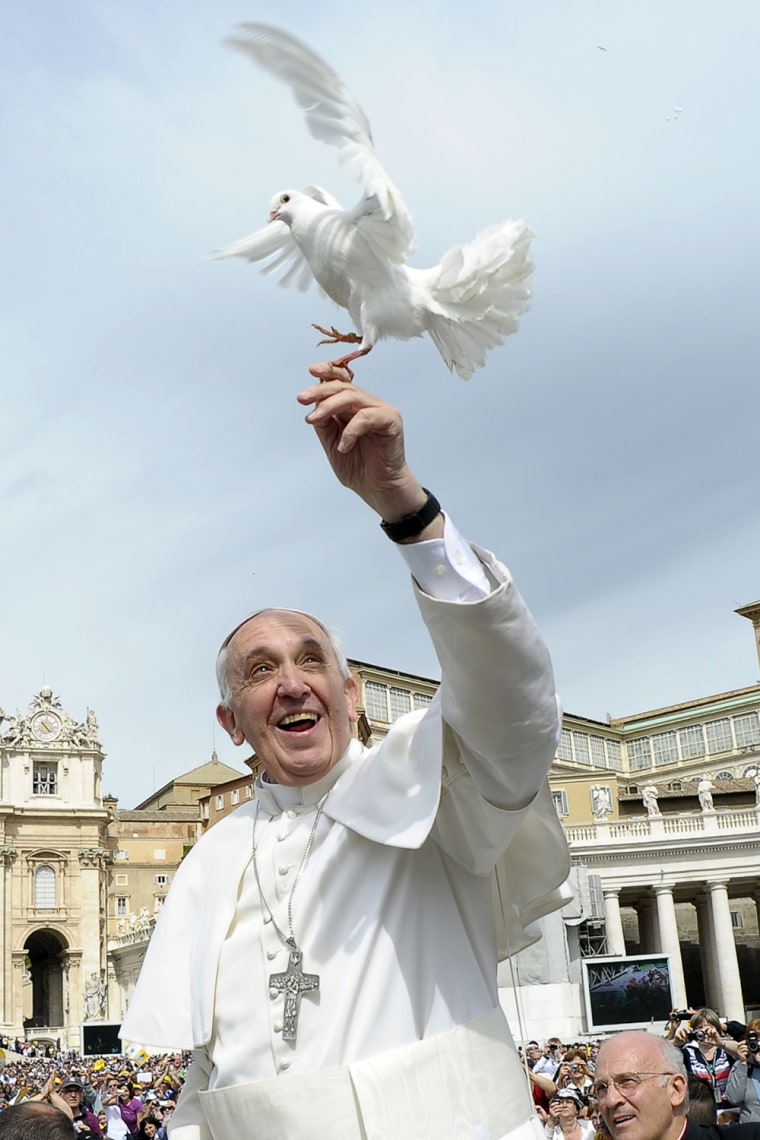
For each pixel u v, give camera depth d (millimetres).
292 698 3303
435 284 3188
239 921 3246
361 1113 2826
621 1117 4836
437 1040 2938
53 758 95500
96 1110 20250
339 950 3037
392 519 2701
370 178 3055
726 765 97938
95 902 93312
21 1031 87750
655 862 58750
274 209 3488
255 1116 2926
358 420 2566
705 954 62344
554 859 3189
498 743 2732
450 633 2602
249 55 3016
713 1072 12289
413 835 2908
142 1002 3406
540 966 43250
